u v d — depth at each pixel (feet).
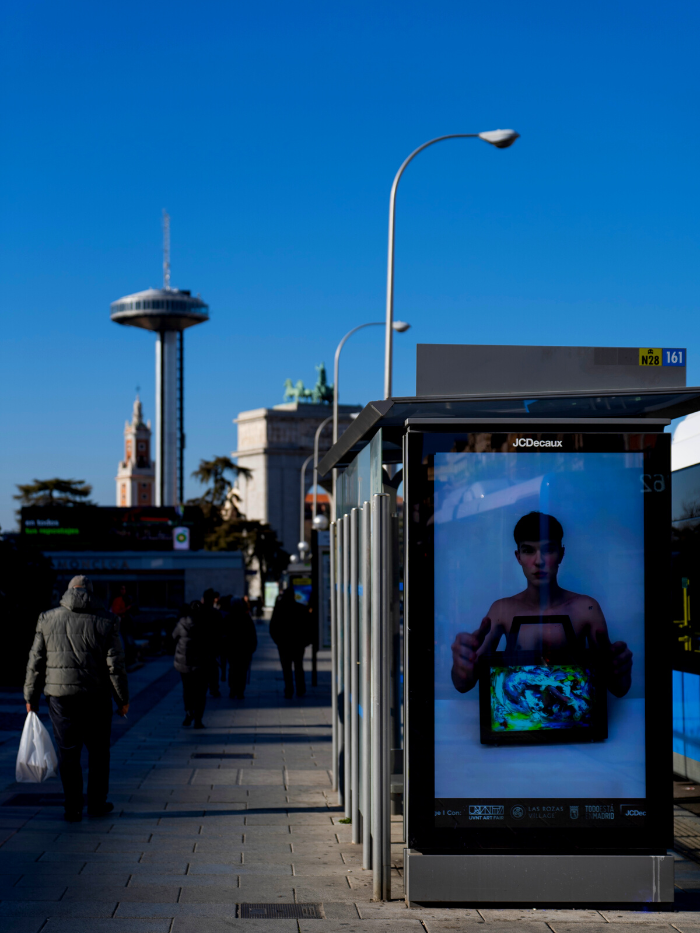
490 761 20.52
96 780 28.58
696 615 33.17
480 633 20.62
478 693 20.54
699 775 32.71
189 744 44.29
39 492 319.06
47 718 49.85
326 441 455.22
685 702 34.12
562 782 20.53
